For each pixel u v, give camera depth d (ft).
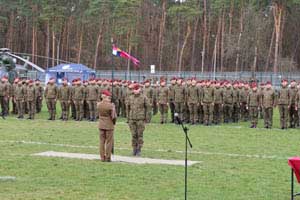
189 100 147.54
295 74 296.10
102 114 85.15
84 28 449.06
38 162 83.51
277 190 65.67
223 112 153.58
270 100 139.23
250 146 104.83
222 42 395.55
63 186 66.33
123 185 67.31
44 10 401.70
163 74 332.39
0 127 134.10
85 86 155.43
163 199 59.93
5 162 83.05
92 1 422.82
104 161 85.30
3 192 62.49
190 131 129.90
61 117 159.33
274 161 87.15
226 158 89.97
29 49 458.09
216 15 417.69
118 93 160.86
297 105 138.41
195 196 61.62
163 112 150.10
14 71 199.93
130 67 438.40
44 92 164.76
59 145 103.65
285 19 391.45
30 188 64.85
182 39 445.37
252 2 344.08
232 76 317.63
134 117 92.22
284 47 430.61
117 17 403.95
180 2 444.96
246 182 69.97
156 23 456.04
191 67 423.64
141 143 92.99
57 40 432.66
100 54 445.37
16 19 458.50
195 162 85.51
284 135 123.95
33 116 159.12
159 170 78.02
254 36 394.73
